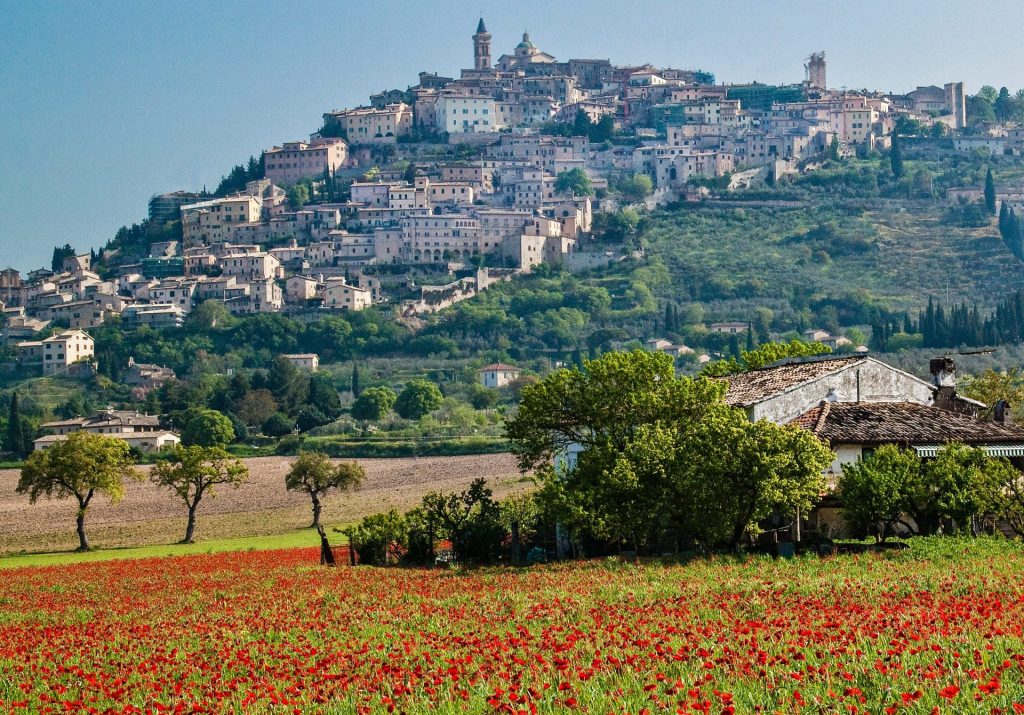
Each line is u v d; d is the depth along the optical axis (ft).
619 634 321.93
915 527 622.95
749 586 424.05
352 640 367.45
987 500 563.07
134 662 362.12
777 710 235.20
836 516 636.07
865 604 367.45
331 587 556.51
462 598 457.27
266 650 359.46
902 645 281.54
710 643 304.30
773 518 632.79
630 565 533.14
